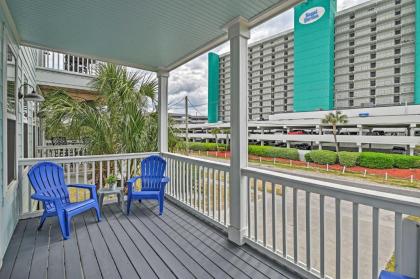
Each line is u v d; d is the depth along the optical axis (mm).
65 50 3887
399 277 1385
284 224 2426
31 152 5742
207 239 3012
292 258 2408
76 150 7211
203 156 4391
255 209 2770
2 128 2605
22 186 3689
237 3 2533
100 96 5629
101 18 2891
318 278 2117
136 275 2252
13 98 3352
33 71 6250
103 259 2527
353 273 1879
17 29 3180
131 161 5410
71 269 2346
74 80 7867
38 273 2281
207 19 2877
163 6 2619
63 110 5086
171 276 2238
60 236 3076
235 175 2938
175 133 6016
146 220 3646
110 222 3553
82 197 5551
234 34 2916
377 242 1738
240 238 2850
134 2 2545
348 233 2883
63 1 2539
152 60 4379
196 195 3953
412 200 1536
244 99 2916
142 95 5543
